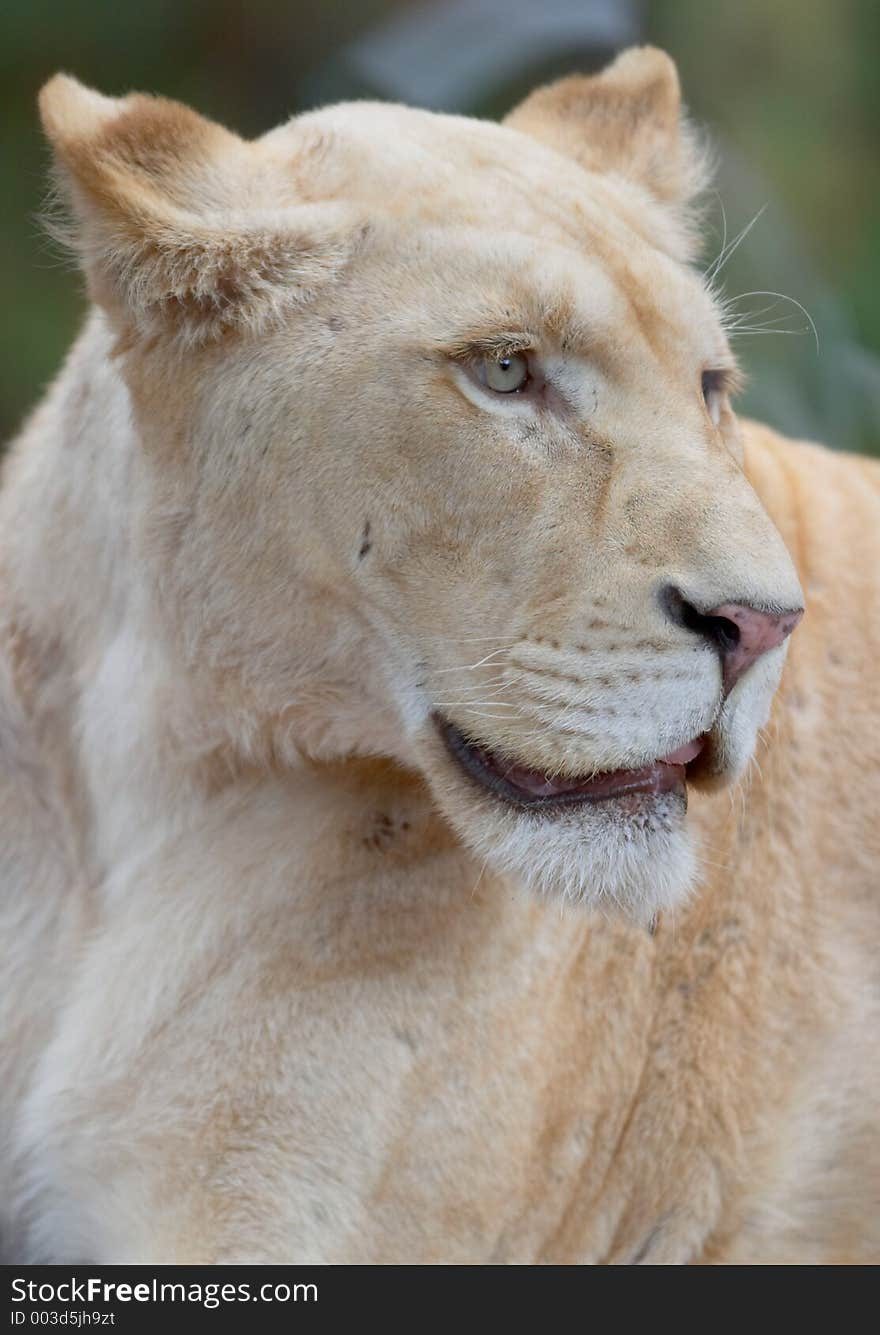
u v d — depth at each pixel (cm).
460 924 523
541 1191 554
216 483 488
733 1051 594
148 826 540
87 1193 539
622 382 473
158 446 497
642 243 505
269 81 1614
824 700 616
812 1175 607
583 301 469
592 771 459
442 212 480
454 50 1529
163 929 532
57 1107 536
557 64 1521
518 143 533
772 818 600
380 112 533
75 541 542
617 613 455
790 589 455
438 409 465
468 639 468
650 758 455
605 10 1523
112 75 1559
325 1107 514
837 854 613
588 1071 563
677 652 452
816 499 647
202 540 494
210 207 485
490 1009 528
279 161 504
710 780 471
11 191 1474
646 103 611
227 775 529
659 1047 585
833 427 1278
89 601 541
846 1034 609
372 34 1570
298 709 501
